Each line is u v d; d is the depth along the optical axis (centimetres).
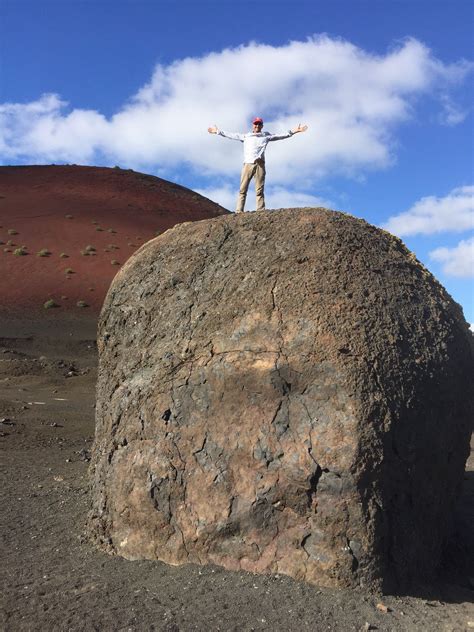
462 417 561
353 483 464
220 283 570
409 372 502
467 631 412
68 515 679
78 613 422
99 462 593
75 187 7131
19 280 4584
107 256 5209
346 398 477
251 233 594
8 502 738
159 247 650
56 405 1650
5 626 411
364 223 612
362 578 458
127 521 544
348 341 494
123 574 495
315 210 600
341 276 530
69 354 3312
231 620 412
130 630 400
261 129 742
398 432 484
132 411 564
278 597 441
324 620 415
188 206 7381
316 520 471
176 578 479
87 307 4303
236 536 494
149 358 580
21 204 6319
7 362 2316
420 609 445
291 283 532
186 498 516
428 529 516
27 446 1149
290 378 498
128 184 7544
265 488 488
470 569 562
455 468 556
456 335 568
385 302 526
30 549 566
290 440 488
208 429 520
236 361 516
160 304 604
